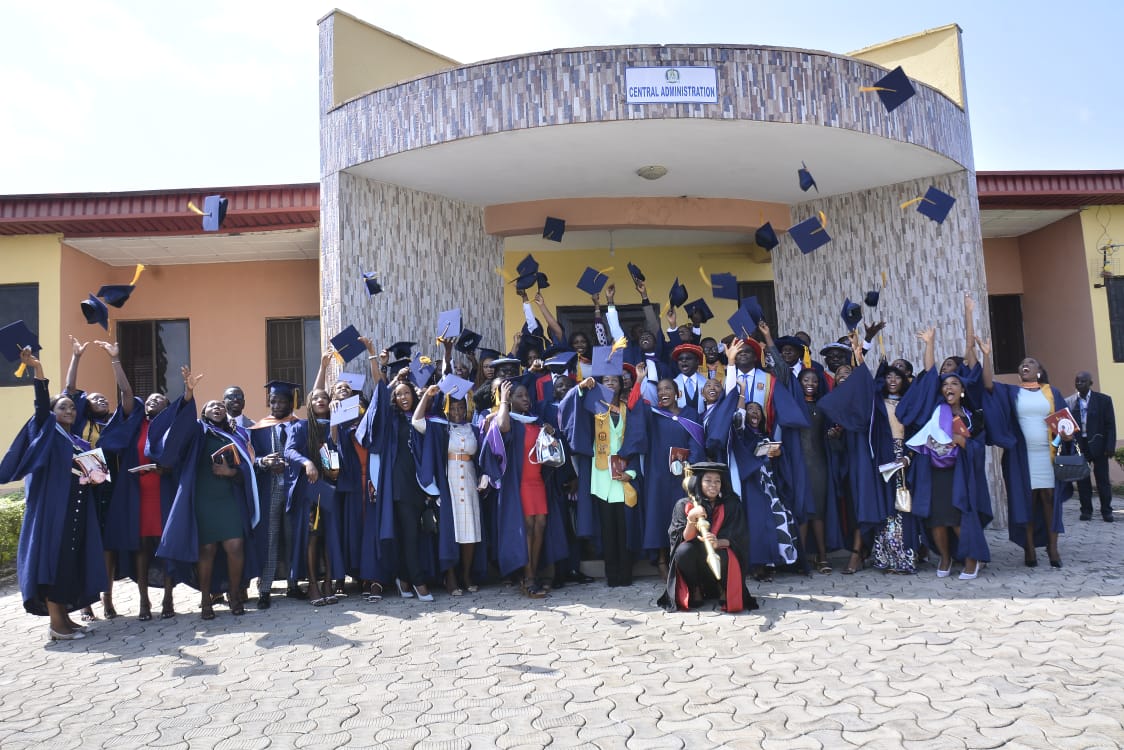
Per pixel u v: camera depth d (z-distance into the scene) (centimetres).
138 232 1157
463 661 530
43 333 1146
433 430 726
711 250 1339
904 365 802
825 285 1124
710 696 448
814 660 500
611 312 901
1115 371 1254
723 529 642
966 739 379
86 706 482
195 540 661
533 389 848
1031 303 1390
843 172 1031
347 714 447
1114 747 366
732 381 730
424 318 1028
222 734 428
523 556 711
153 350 1266
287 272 1274
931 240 1052
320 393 723
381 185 1003
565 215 1092
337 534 720
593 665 511
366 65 1032
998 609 597
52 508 630
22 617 733
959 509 705
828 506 760
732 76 865
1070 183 1225
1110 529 945
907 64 1102
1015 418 750
